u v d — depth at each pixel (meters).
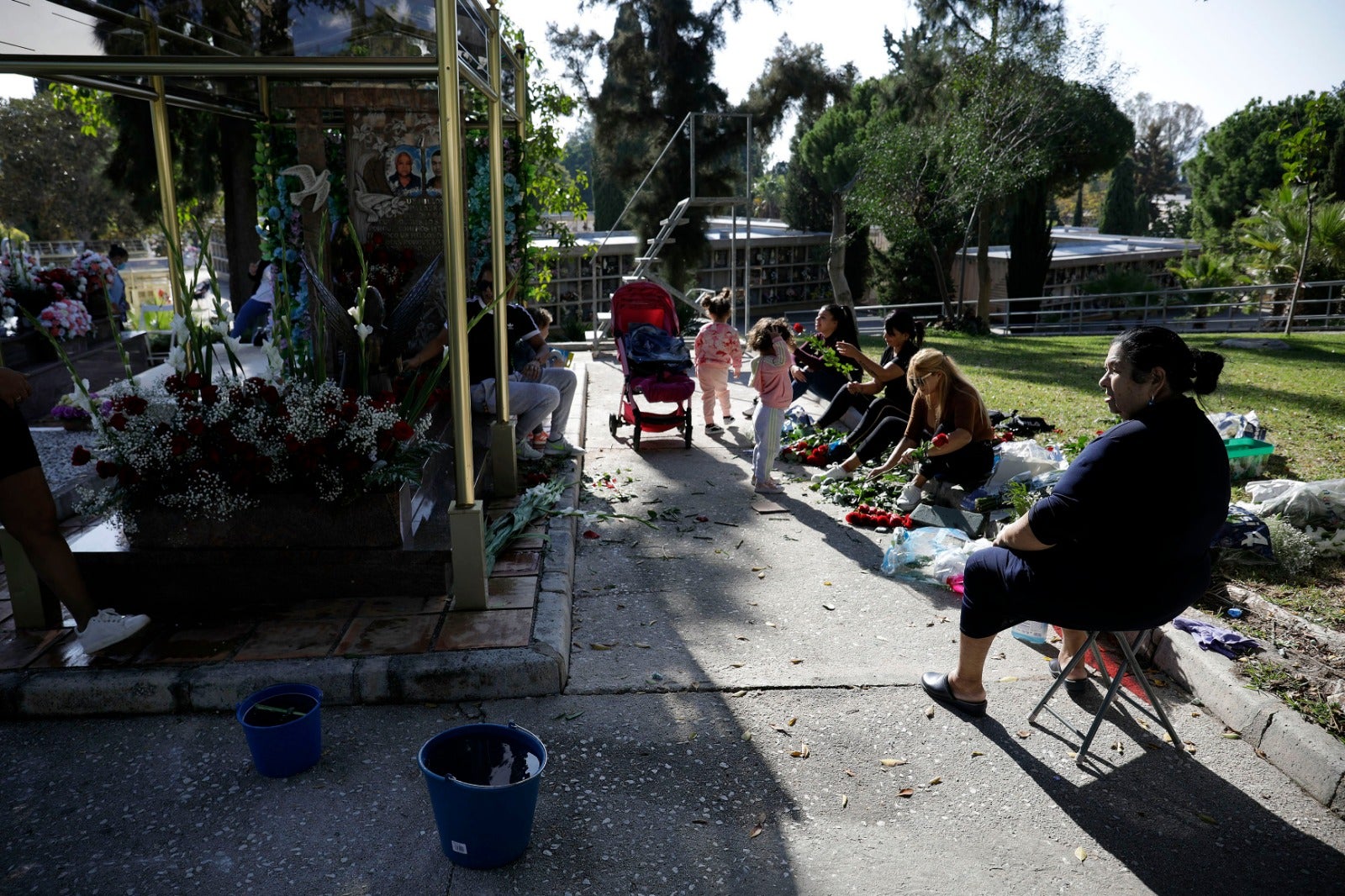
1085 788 3.26
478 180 7.14
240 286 13.41
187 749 3.39
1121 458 2.99
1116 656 4.16
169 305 14.66
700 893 2.73
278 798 3.12
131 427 3.93
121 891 2.70
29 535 3.72
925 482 6.14
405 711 3.65
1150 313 28.34
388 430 4.10
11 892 2.69
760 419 6.61
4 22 3.89
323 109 6.75
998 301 24.55
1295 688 3.62
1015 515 5.79
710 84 24.42
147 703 3.58
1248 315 27.17
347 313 4.86
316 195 6.57
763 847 2.94
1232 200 41.31
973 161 22.72
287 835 2.94
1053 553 3.25
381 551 4.20
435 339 5.83
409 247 6.89
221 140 13.05
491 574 4.59
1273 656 3.87
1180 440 2.97
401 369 5.32
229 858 2.83
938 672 3.96
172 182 5.32
